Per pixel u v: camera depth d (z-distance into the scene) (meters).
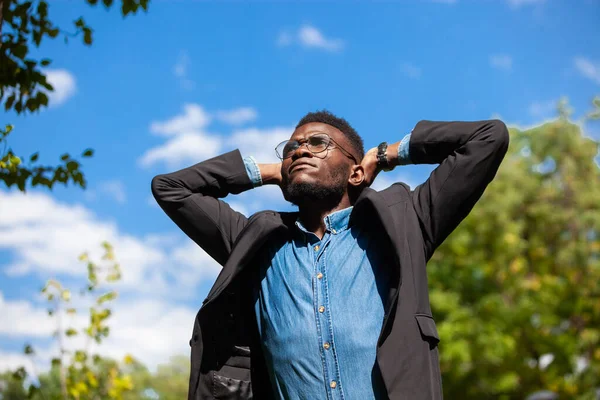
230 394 3.49
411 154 3.71
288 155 3.69
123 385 8.98
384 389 3.18
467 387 20.17
